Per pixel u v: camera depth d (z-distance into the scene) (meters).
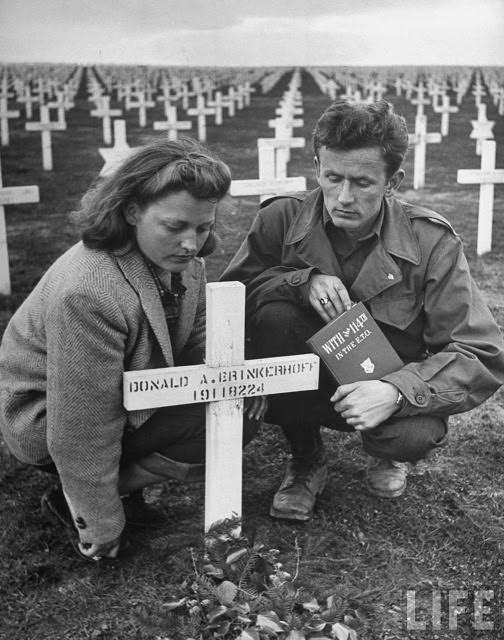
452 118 10.84
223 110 11.48
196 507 2.64
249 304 2.54
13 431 2.28
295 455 2.65
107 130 10.67
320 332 2.27
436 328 2.40
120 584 2.23
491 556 2.35
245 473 2.87
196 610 1.99
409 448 2.33
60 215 7.57
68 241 6.73
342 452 3.01
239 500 2.27
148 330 2.13
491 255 6.32
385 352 2.30
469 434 3.19
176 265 2.07
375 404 2.20
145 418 2.20
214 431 2.19
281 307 2.47
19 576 2.26
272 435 3.13
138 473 2.34
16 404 2.26
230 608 1.99
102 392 2.07
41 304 2.16
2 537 2.44
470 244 6.65
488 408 3.45
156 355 2.20
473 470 2.89
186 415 2.25
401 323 2.41
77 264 2.06
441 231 2.38
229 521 2.18
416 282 2.38
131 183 1.99
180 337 2.34
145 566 2.30
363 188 2.19
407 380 2.23
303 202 2.52
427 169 9.56
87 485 2.14
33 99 10.94
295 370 2.22
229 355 2.13
